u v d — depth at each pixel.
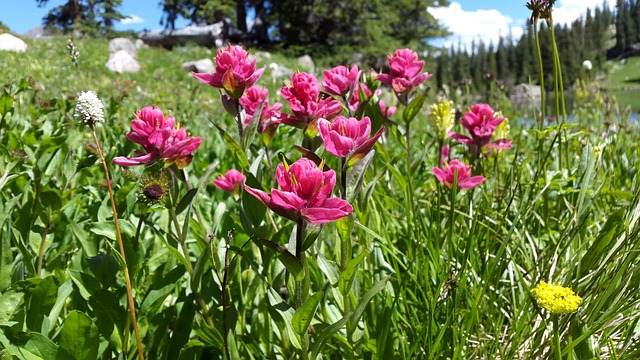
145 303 0.23
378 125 0.37
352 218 0.24
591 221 0.39
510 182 0.41
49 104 0.55
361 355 0.27
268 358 0.28
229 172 0.34
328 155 0.43
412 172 0.38
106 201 0.33
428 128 0.88
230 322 0.24
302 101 0.27
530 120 0.91
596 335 0.26
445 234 0.34
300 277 0.21
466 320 0.26
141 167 0.39
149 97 1.33
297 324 0.20
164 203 0.24
